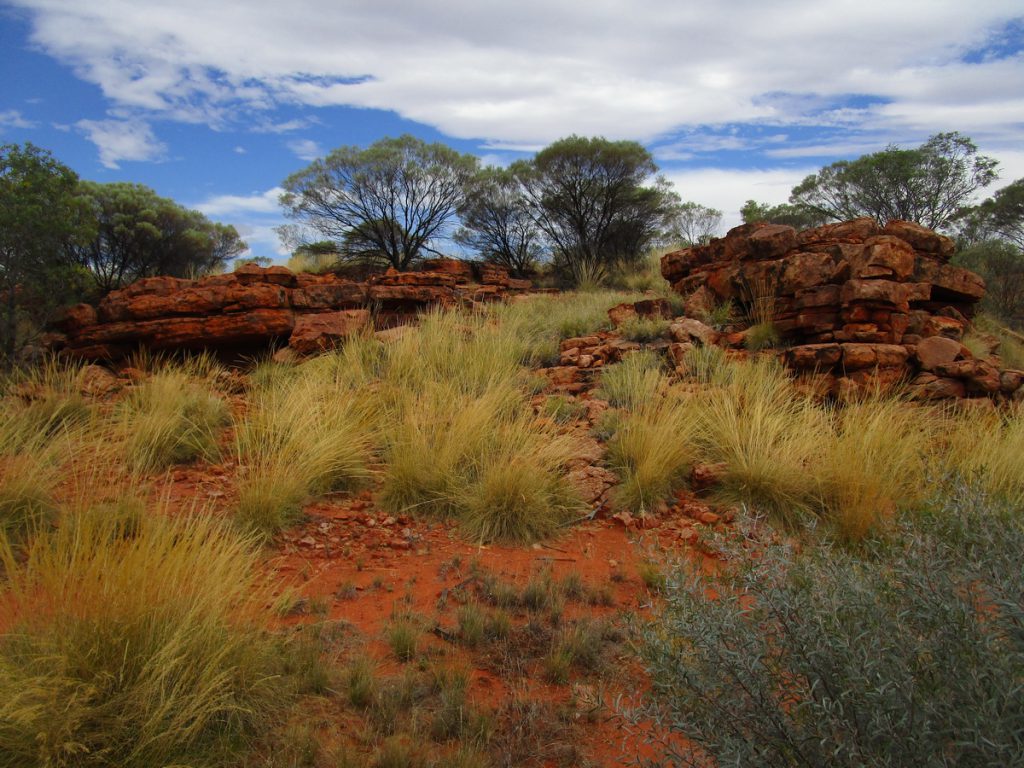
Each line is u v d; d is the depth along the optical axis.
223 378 10.20
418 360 9.26
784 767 2.14
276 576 4.42
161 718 2.67
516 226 24.47
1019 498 4.82
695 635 2.32
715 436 6.69
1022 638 1.98
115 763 2.52
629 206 23.58
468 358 9.33
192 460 6.71
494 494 5.40
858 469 5.66
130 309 11.28
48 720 2.52
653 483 5.98
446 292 13.18
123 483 5.24
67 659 2.73
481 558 4.90
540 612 4.11
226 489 5.84
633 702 3.04
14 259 11.39
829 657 2.13
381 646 3.65
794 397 7.74
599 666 3.55
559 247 24.08
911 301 9.92
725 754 2.08
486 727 2.99
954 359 8.34
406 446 6.13
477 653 3.66
